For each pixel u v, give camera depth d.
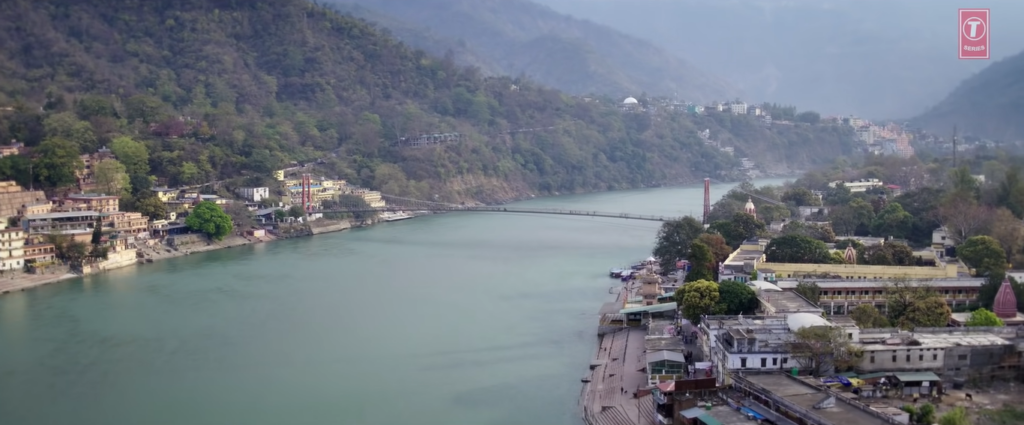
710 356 158.62
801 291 188.38
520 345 192.00
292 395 159.62
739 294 178.62
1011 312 173.75
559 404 153.25
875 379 137.38
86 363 181.25
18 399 159.75
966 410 128.12
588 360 180.50
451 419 146.38
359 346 192.00
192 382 168.12
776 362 141.62
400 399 156.88
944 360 140.75
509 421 145.25
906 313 170.50
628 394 152.38
